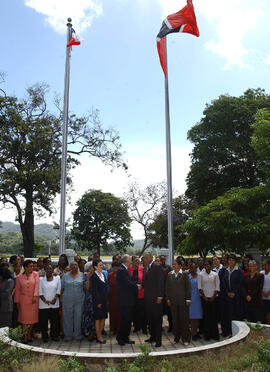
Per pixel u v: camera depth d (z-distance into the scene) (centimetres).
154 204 3141
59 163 2559
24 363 495
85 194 5316
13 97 2398
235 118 2639
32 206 2520
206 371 474
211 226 1466
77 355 524
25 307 721
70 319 750
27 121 2453
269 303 802
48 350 544
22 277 739
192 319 780
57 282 757
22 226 2630
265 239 1502
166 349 668
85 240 5225
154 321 722
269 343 532
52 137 2461
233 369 473
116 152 2628
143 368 478
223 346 569
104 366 501
